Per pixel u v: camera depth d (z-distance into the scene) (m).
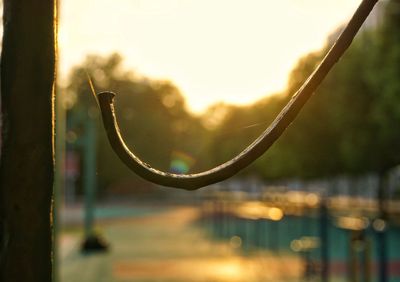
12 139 1.82
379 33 32.00
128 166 1.78
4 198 1.81
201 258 21.33
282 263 19.28
